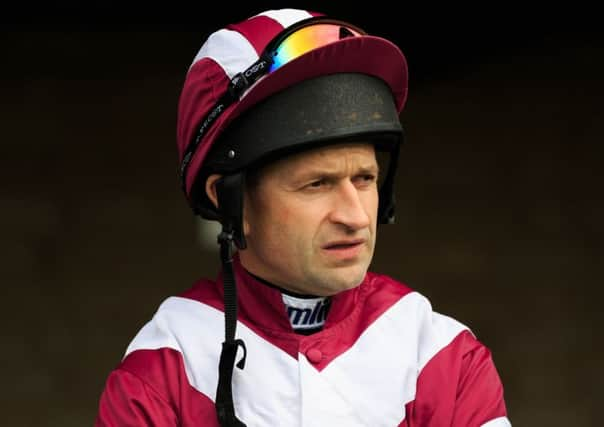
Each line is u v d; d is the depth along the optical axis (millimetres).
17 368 17234
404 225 20812
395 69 5043
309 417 5004
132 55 22812
